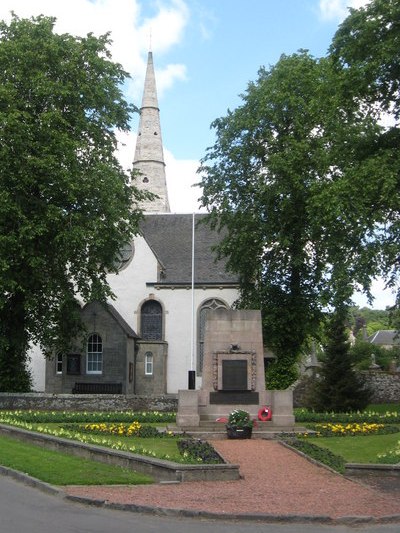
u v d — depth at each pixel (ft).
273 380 140.67
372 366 215.10
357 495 47.11
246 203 142.82
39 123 119.24
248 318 89.51
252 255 142.00
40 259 116.88
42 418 95.81
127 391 166.40
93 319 167.73
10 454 59.11
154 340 176.55
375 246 101.14
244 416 80.12
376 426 89.76
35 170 117.39
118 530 37.01
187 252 187.93
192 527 38.34
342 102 104.06
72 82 126.11
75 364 166.20
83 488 47.44
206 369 88.33
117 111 134.72
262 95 139.64
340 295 103.50
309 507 42.91
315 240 128.47
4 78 120.47
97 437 75.25
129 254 180.75
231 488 49.29
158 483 50.42
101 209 126.00
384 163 94.22
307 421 100.73
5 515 39.63
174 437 78.95
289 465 60.85
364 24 96.58
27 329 132.05
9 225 116.67
